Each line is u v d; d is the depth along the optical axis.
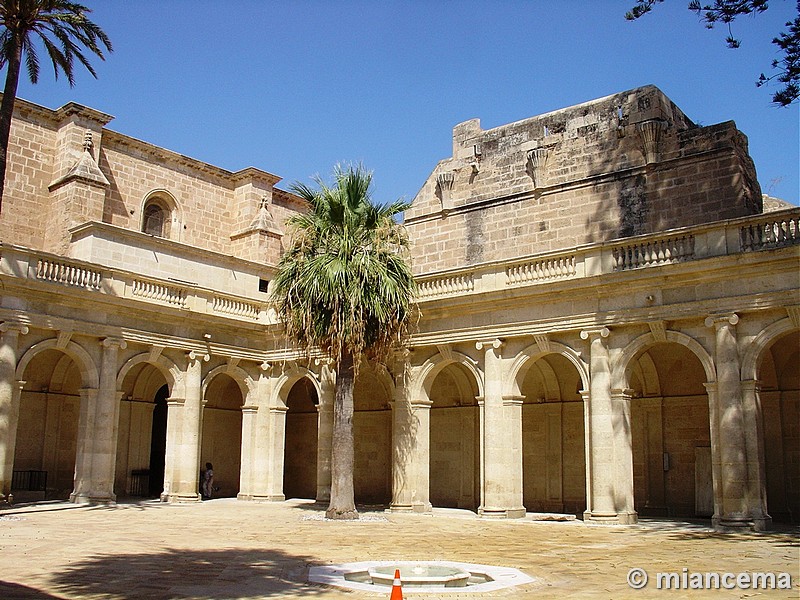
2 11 25.45
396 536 20.38
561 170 34.56
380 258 26.48
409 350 29.53
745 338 22.62
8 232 33.44
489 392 27.36
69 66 28.09
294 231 26.98
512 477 26.62
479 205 36.69
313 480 39.06
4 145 24.58
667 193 31.45
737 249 23.05
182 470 31.22
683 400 28.73
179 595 11.68
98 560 15.18
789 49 18.28
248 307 34.41
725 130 30.47
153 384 36.00
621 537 20.44
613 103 33.56
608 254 25.53
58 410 33.44
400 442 29.22
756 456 21.92
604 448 24.58
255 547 17.59
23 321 26.44
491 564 15.31
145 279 30.47
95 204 34.16
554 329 26.17
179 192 40.28
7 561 14.85
